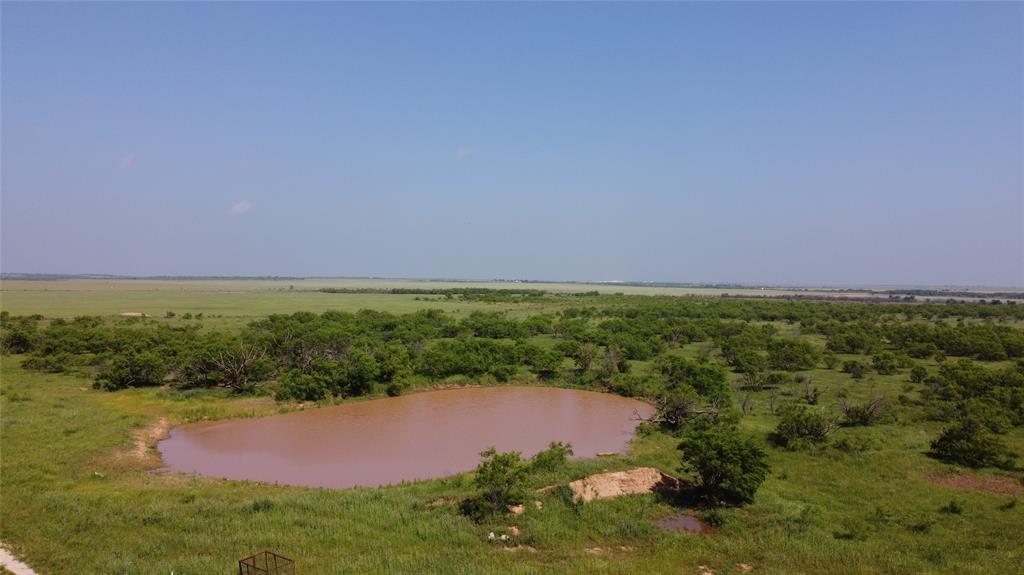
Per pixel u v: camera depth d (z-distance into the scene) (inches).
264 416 1723.7
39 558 718.5
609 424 1692.9
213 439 1483.8
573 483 1021.2
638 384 2113.7
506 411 1845.5
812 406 1753.2
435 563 740.7
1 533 791.7
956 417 1546.5
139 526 842.8
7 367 2314.2
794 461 1246.3
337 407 1871.3
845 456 1253.1
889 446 1338.6
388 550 786.8
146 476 1154.7
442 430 1603.1
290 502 951.6
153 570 695.1
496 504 925.2
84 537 792.9
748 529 900.0
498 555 784.9
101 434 1370.6
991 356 2625.5
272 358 2222.0
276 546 790.5
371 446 1440.7
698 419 1561.3
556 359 2372.0
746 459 1019.3
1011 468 1177.4
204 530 838.5
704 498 1024.2
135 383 2005.4
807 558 789.9
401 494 1019.9
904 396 1797.5
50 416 1498.5
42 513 866.8
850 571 753.6
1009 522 914.1
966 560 783.7
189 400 1818.4
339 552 778.2
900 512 960.3
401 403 1945.1
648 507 981.2
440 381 2217.0
